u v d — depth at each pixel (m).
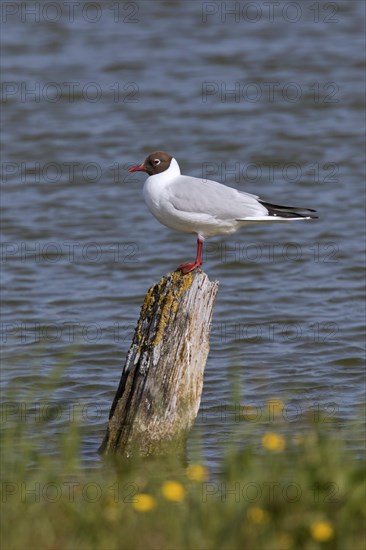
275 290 17.27
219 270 18.28
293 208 11.31
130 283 17.69
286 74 28.88
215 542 7.20
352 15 33.81
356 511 7.55
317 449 8.65
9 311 16.38
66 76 28.48
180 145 24.41
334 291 17.17
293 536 7.29
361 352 14.57
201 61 29.78
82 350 14.71
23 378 13.58
